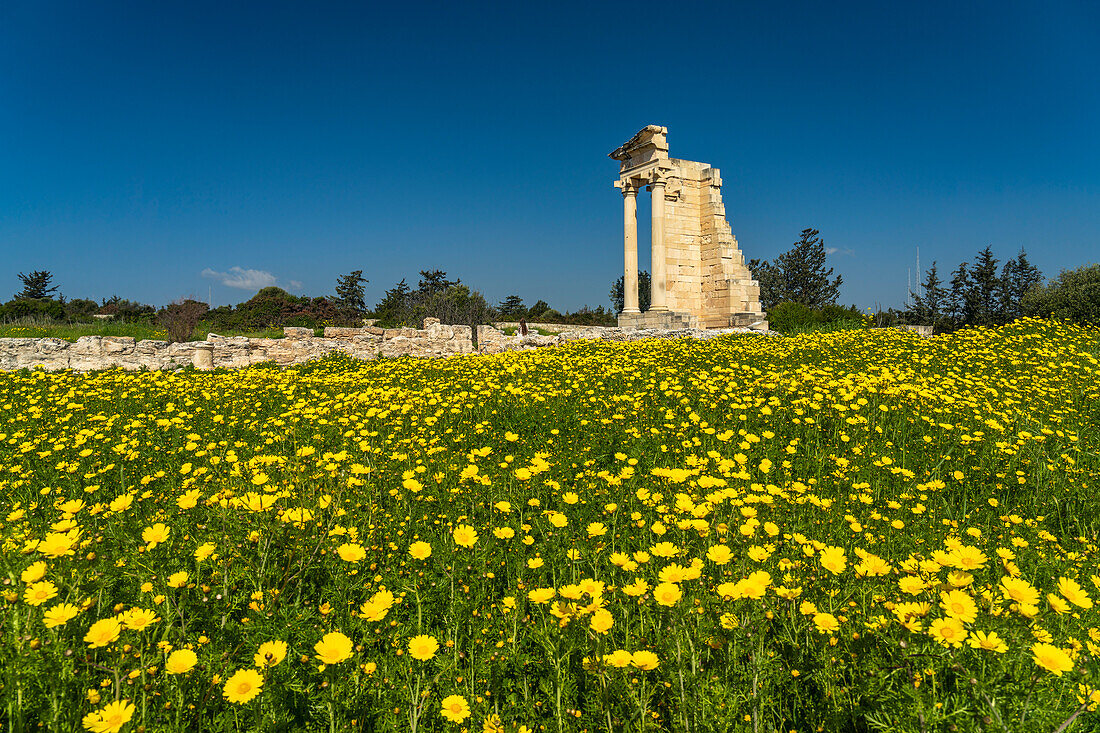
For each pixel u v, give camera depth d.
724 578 3.14
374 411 8.93
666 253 28.50
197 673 2.63
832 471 6.54
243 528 3.77
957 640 2.17
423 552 3.43
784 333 23.61
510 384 11.79
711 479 4.15
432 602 3.51
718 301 28.69
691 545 3.71
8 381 14.34
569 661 2.90
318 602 3.51
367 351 21.83
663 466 6.75
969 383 11.20
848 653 2.64
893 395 9.34
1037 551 4.39
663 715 2.63
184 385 13.46
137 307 52.69
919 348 16.08
